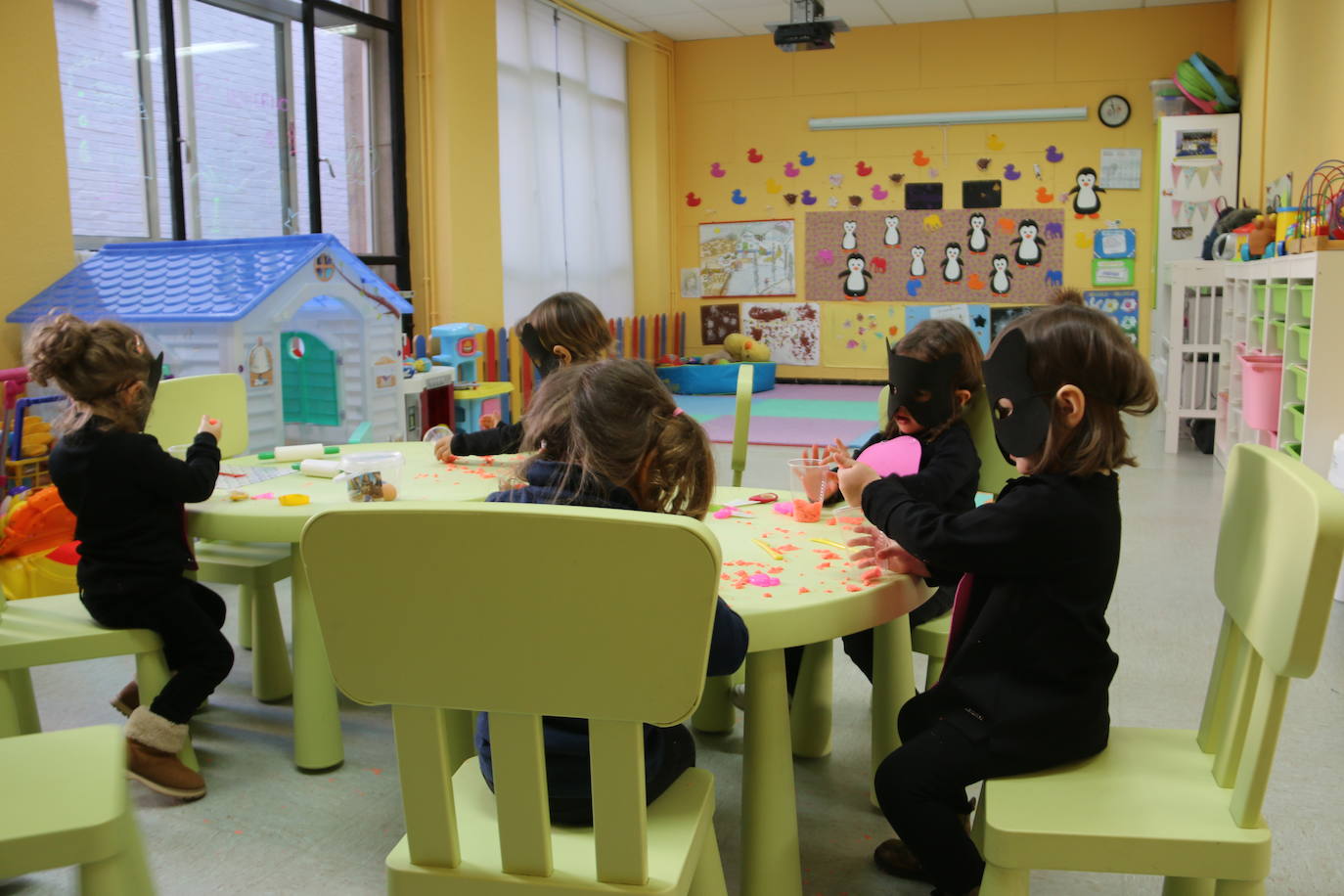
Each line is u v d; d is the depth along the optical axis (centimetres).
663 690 93
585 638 93
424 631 97
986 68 863
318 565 97
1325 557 102
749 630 132
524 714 98
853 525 180
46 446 318
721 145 938
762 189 932
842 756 219
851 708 244
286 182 565
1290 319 405
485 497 208
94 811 107
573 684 95
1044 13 842
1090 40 838
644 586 91
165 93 481
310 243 357
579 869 107
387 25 630
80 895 106
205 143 510
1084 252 861
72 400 194
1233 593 126
